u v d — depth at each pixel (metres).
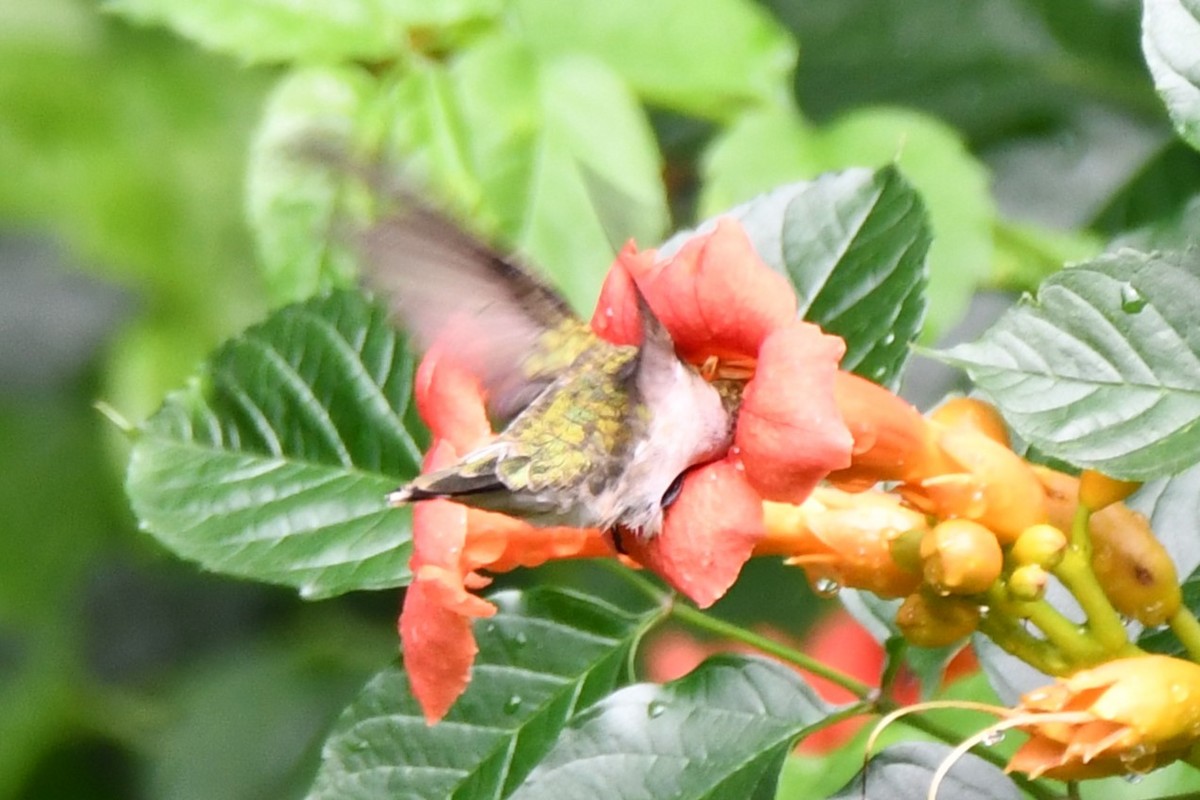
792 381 2.52
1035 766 2.54
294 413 2.64
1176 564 2.61
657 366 2.54
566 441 2.54
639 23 2.76
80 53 2.78
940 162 2.72
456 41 2.74
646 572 2.79
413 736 2.60
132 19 2.73
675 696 2.59
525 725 2.61
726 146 2.73
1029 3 2.85
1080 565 2.55
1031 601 2.55
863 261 2.62
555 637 2.62
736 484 2.53
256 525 2.63
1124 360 2.54
